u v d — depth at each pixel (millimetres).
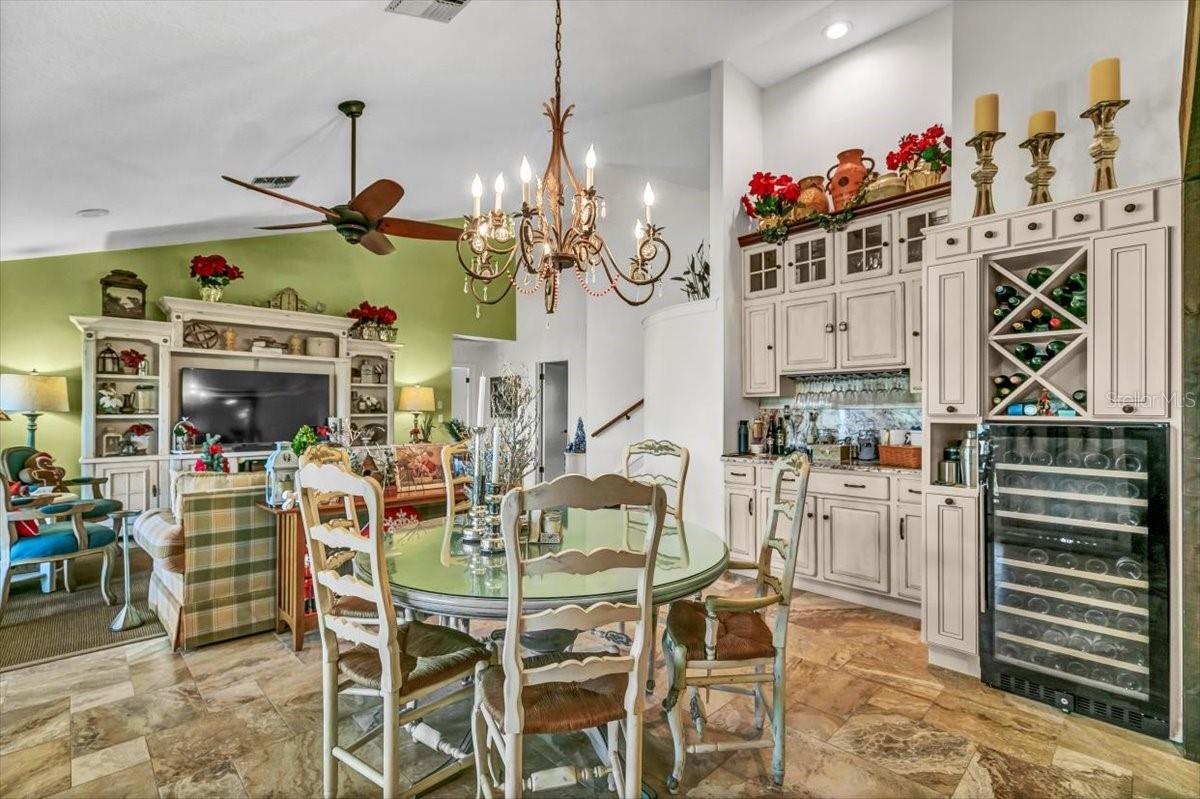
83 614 3531
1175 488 2213
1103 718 2340
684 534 2479
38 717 2367
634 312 6602
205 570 3047
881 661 2900
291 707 2447
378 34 2848
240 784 1962
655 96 4461
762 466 4062
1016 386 2717
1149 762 2086
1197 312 2166
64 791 1916
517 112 4094
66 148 3275
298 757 2109
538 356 8453
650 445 3080
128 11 2312
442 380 8258
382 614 1669
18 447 4484
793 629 3299
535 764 2068
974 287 2730
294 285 7000
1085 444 2430
